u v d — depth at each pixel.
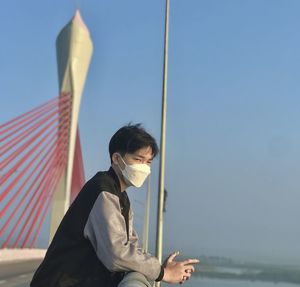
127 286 2.14
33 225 41.34
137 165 2.47
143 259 2.27
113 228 2.28
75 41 55.72
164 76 18.19
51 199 43.94
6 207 36.19
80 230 2.34
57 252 2.37
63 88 53.41
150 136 2.51
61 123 49.09
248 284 26.27
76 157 49.91
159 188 17.12
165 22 18.48
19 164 37.75
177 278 2.33
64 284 2.33
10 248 38.47
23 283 20.03
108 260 2.25
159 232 16.67
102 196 2.34
